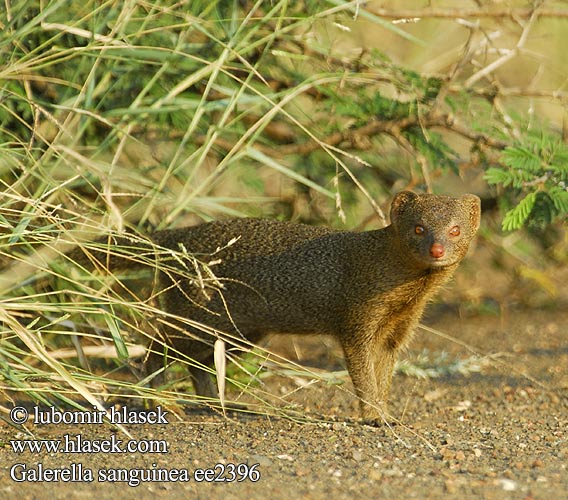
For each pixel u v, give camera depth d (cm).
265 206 1195
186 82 939
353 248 938
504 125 1120
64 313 958
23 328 756
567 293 1355
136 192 1003
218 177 1091
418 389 1046
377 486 674
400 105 1101
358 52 1127
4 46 885
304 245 952
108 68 987
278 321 964
